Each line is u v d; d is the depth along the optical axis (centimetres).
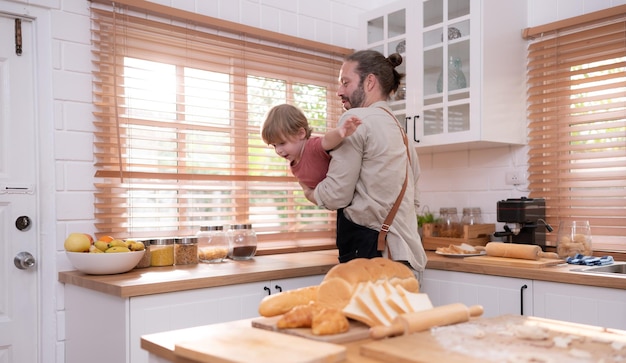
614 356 92
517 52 299
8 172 234
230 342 104
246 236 272
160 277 214
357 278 121
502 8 290
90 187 252
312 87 340
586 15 276
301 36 335
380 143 196
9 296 233
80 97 250
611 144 267
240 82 304
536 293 228
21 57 238
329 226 345
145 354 201
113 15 256
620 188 273
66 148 246
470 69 282
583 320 213
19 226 234
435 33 301
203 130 287
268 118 208
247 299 228
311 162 206
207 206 287
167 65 280
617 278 201
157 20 274
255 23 313
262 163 309
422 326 108
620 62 264
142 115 269
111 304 204
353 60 215
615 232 268
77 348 231
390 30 328
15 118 236
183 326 210
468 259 258
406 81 315
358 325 116
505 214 279
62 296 242
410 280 130
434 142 300
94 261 217
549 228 265
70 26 248
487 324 114
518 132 298
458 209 332
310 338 108
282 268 239
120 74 260
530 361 88
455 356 91
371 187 198
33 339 237
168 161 282
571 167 282
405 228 205
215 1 296
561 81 289
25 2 237
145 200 272
